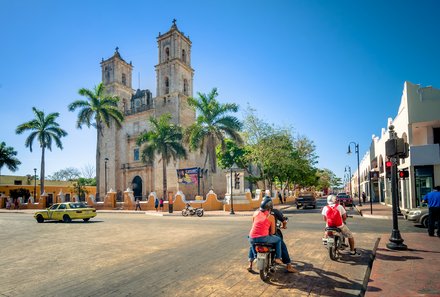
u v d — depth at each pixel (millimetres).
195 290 5293
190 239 11320
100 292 5352
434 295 4801
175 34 56969
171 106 55406
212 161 35656
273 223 5863
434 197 10367
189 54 61031
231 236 11875
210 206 31875
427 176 21641
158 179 53906
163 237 12008
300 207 35406
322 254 7758
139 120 59562
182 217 23781
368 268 6457
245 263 7191
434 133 22953
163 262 7520
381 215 19594
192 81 60969
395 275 5875
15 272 6883
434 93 21594
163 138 41281
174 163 51562
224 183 61656
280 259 5820
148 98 62031
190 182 43844
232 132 36062
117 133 61125
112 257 8289
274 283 5531
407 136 22266
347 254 7652
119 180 59469
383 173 35031
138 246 9977
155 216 26344
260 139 37656
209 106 36344
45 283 5977
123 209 39062
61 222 20891
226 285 5516
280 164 38062
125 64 65625
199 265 7098
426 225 13453
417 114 21781
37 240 12055
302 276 5895
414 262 6832
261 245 5621
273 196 40969
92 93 44812
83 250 9484
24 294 5328
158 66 57812
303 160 45500
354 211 26172
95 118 45312
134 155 58750
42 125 48188
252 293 5039
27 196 58281
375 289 5129
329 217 7203
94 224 18688
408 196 23250
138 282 5879
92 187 68188
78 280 6129
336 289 5129
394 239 8391
